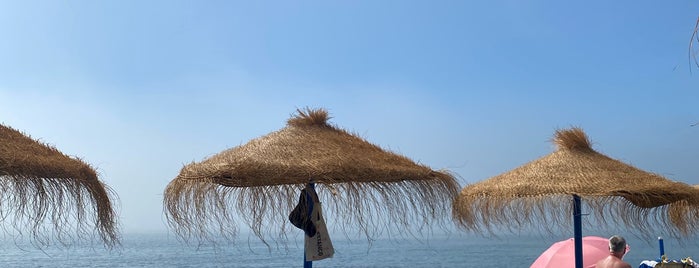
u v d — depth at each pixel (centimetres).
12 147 467
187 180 580
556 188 721
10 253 10962
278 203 566
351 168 568
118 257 9806
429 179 614
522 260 8725
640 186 709
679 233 740
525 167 792
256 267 7181
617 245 719
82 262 8156
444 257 9844
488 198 755
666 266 768
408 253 11675
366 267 6969
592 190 707
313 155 585
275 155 583
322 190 604
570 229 747
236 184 579
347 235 580
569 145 791
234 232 567
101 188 519
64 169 482
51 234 475
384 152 636
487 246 15762
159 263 7881
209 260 8788
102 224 514
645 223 731
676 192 710
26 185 461
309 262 601
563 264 888
